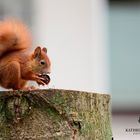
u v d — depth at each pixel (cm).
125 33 1345
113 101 1307
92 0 1306
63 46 1302
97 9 1317
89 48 1304
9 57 739
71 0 1309
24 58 744
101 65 1311
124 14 1349
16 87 731
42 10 1328
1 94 601
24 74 738
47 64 773
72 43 1304
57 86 1287
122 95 1315
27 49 777
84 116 616
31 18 1339
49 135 596
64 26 1307
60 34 1309
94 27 1309
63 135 600
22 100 600
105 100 651
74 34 1306
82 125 612
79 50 1302
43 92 603
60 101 604
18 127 595
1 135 595
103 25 1320
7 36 743
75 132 607
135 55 1330
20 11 1353
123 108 1302
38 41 1312
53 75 1289
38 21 1329
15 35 746
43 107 601
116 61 1330
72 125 606
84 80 1296
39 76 741
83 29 1305
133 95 1318
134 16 1341
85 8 1306
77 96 612
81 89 1291
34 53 764
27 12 1347
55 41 1307
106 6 1330
